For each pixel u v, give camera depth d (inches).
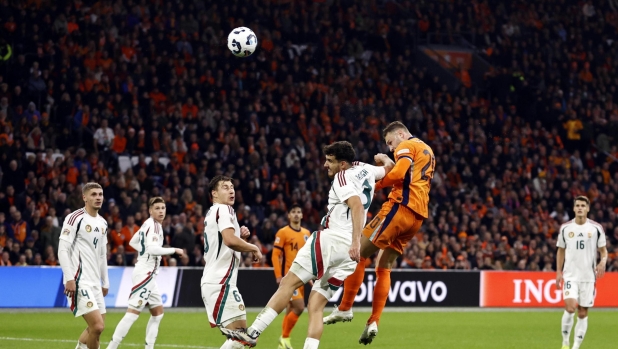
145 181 1177.4
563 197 1491.1
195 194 1224.2
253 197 1240.8
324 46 1603.1
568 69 1796.3
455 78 1722.4
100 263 509.4
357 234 430.9
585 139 1637.6
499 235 1298.0
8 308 941.8
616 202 1507.1
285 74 1493.6
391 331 858.1
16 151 1147.3
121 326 582.2
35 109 1247.5
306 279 446.3
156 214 605.9
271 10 1584.6
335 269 446.9
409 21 1779.0
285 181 1289.4
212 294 458.3
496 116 1616.6
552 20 1867.6
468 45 1824.6
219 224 454.3
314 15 1641.2
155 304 602.2
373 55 1619.1
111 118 1279.5
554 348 729.0
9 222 1060.5
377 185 485.4
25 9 1326.3
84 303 486.0
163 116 1305.4
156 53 1408.7
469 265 1231.5
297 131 1422.2
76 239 494.6
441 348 714.2
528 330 892.6
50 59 1309.1
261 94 1438.2
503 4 1879.9
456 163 1464.1
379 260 497.4
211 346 690.2
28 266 961.5
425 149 491.5
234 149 1315.2
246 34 626.8
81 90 1296.8
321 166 1366.9
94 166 1187.3
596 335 852.6
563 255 700.0
